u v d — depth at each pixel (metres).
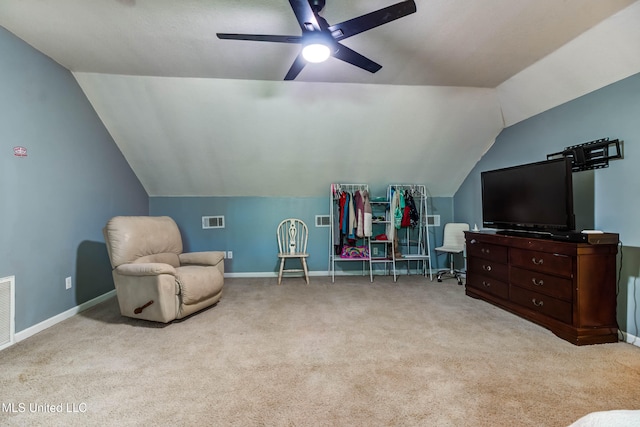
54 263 2.71
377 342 2.27
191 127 3.55
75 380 1.76
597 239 2.21
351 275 4.70
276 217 4.62
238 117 3.47
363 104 3.41
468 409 1.50
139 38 2.35
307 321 2.71
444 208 4.88
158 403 1.55
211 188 4.44
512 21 2.12
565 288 2.31
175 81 3.06
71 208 2.94
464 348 2.16
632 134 2.30
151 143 3.72
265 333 2.45
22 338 2.33
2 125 2.24
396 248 4.53
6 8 1.99
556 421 1.41
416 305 3.17
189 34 2.29
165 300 2.54
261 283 4.17
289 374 1.83
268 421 1.42
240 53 2.57
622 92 2.37
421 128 3.77
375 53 2.57
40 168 2.57
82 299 3.07
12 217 2.30
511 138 3.67
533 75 2.89
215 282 3.04
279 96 3.27
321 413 1.47
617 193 2.41
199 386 1.70
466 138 3.94
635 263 2.27
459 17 2.07
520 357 2.03
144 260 2.90
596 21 2.13
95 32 2.27
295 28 2.20
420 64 2.77
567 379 1.76
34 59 2.51
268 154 3.96
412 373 1.83
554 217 2.55
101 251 3.39
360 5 1.94
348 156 4.08
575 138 2.79
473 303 3.23
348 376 1.80
